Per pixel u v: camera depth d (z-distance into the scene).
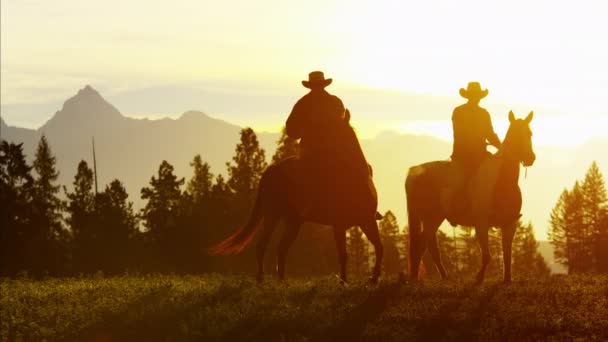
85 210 89.06
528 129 19.31
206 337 13.34
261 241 20.67
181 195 85.75
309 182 19.34
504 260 19.39
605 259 112.00
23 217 78.50
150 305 15.77
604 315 13.87
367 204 19.03
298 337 12.98
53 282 22.78
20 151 83.56
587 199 124.62
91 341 13.77
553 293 16.30
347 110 19.61
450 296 16.23
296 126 19.69
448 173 20.44
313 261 70.38
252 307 14.91
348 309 14.72
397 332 13.14
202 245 75.00
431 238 21.03
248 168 88.00
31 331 14.37
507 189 19.20
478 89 20.23
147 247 77.19
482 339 12.65
